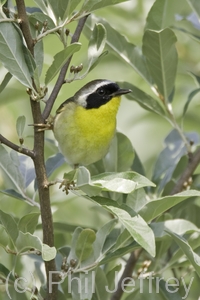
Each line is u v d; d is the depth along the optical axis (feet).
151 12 35.81
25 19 25.36
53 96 26.48
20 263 34.96
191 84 49.21
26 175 33.71
